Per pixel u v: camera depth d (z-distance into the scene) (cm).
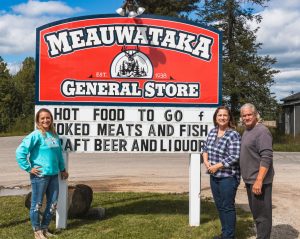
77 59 755
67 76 755
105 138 759
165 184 1284
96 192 1130
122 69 758
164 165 1748
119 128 759
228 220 632
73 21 754
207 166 641
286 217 869
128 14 755
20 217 820
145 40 759
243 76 3172
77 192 786
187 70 763
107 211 876
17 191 1165
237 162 626
